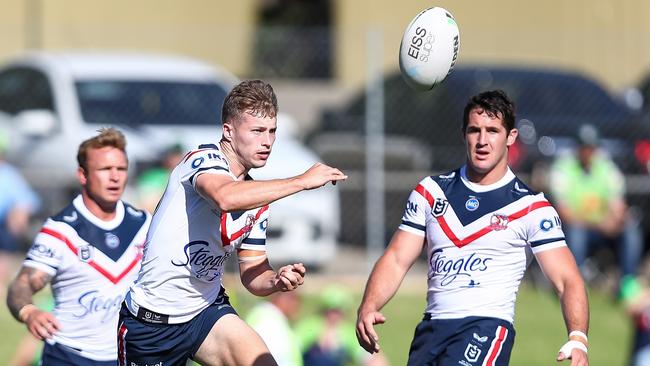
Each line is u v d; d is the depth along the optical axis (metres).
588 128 46.03
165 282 20.44
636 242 44.97
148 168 43.56
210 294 20.89
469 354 20.31
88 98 47.47
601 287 46.25
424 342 20.91
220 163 19.38
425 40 21.53
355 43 72.75
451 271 20.78
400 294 45.56
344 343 32.28
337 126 52.19
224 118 19.86
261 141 19.58
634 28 66.88
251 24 74.50
